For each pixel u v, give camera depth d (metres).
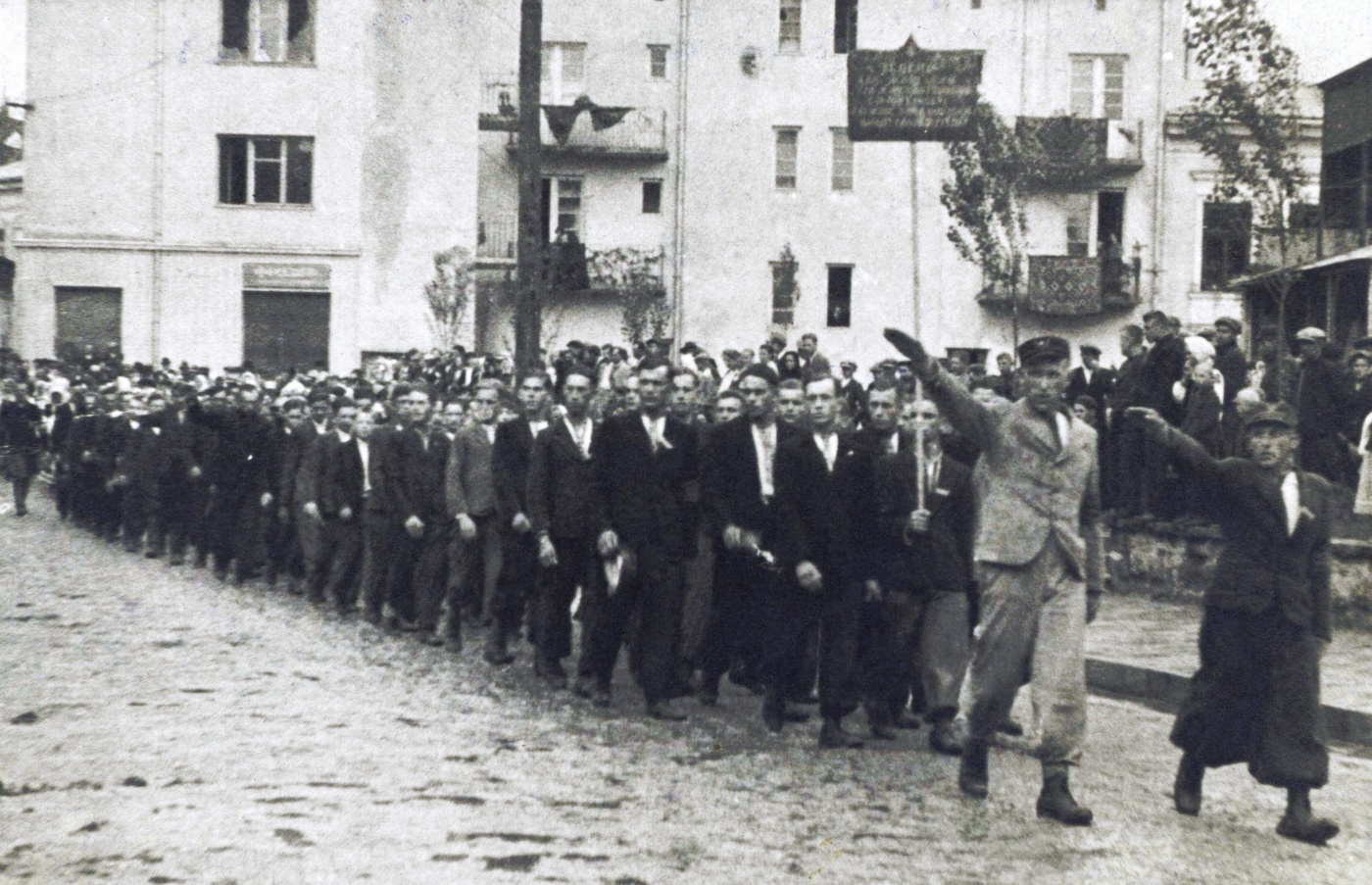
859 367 40.09
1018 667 7.52
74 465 23.17
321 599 15.73
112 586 16.73
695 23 40.19
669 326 40.22
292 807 7.16
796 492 9.03
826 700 8.97
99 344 38.44
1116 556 16.25
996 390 14.84
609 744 8.93
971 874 6.32
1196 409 14.36
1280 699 7.02
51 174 38.41
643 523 9.90
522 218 17.08
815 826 7.09
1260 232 27.48
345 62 38.44
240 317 38.56
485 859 6.36
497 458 11.71
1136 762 8.70
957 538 9.12
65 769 7.89
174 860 6.21
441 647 12.87
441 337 37.97
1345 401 14.24
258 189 38.62
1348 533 13.86
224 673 11.09
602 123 40.00
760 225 40.16
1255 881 6.29
